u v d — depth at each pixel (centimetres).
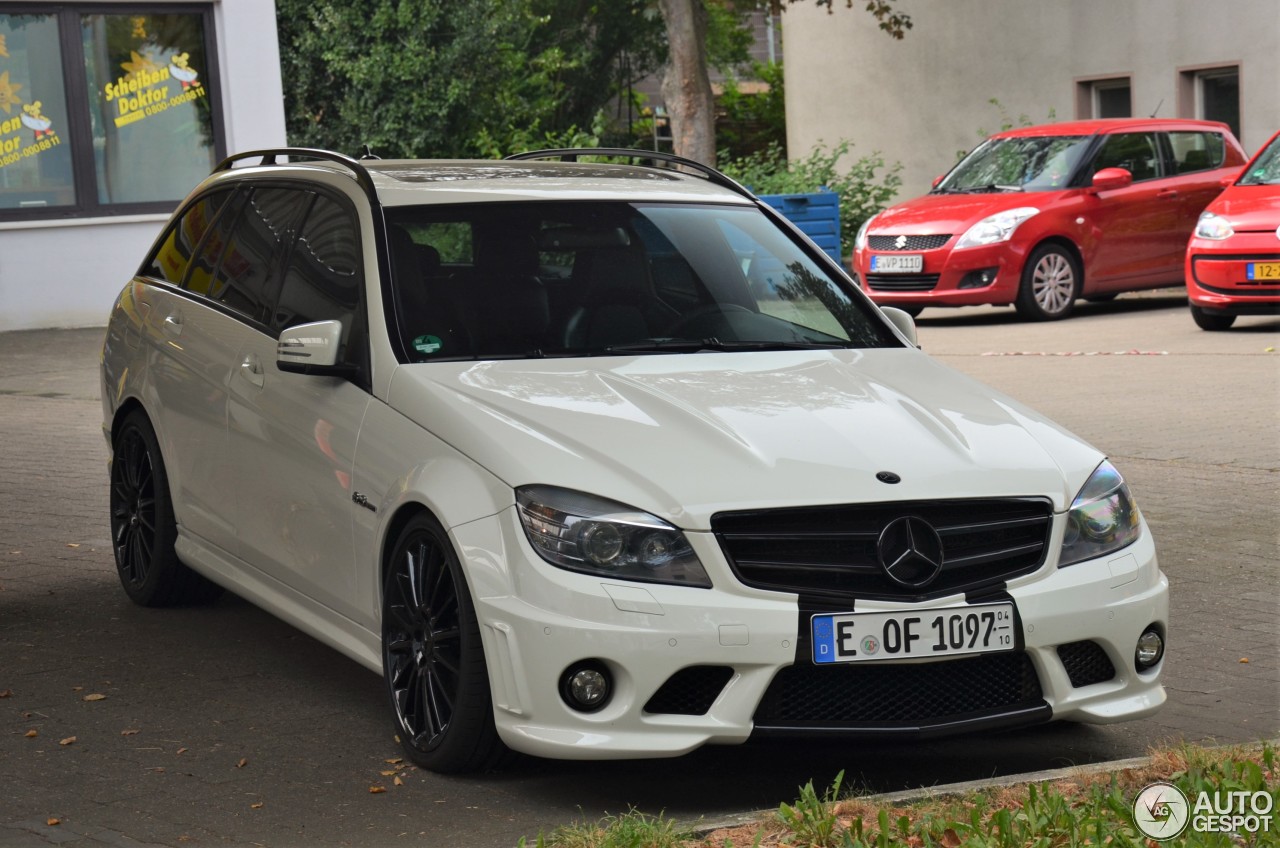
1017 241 1700
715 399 473
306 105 3278
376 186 562
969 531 433
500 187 575
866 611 417
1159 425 1030
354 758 475
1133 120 1839
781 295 570
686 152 2566
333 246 557
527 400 466
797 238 606
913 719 427
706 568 413
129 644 608
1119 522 458
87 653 596
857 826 376
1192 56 2336
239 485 573
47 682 559
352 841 407
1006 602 429
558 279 541
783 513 420
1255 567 695
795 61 3050
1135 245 1784
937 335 1634
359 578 492
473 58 3262
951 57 2730
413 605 462
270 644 607
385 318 509
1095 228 1750
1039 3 2559
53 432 1137
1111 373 1274
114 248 1916
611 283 545
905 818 378
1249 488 845
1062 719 446
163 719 515
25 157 1870
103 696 541
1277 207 1462
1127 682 451
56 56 1881
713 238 581
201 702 534
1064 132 1831
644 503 418
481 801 436
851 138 2947
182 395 617
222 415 584
